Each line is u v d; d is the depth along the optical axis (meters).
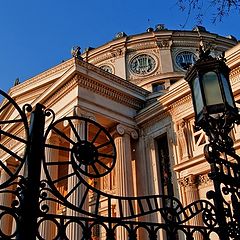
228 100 3.98
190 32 28.70
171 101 16.94
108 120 17.36
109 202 3.13
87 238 2.83
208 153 3.65
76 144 3.19
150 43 28.52
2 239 2.53
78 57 17.48
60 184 19.52
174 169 15.71
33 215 2.71
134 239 2.99
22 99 21.97
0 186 2.71
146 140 18.05
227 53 15.23
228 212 3.44
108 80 17.88
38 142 3.02
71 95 16.89
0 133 2.92
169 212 3.26
